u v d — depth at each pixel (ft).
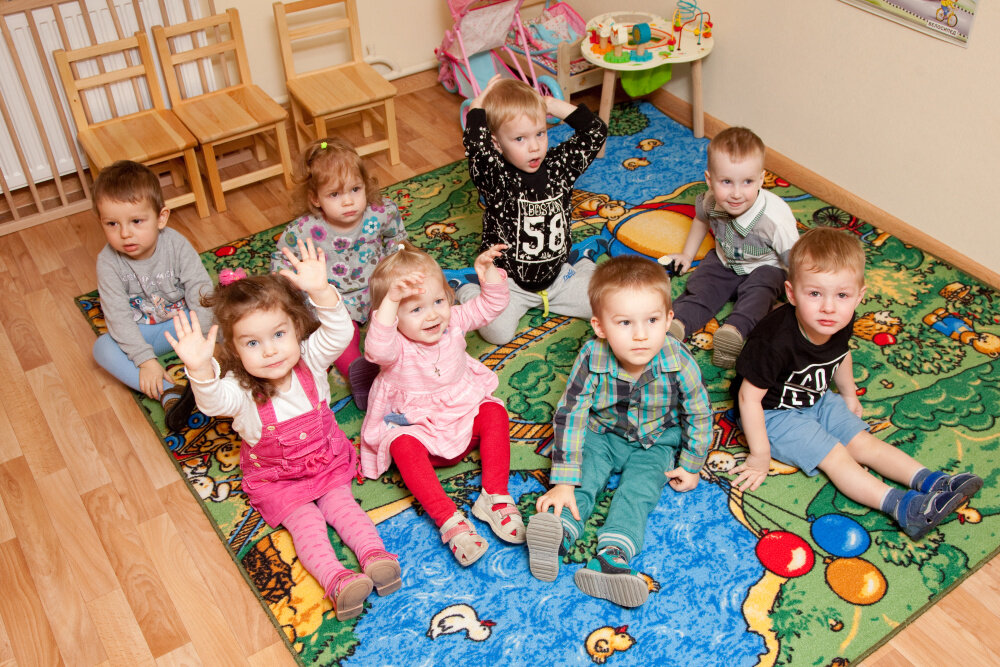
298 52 11.68
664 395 6.39
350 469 6.82
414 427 6.66
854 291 6.05
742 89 10.53
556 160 8.14
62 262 9.48
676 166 10.55
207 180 10.77
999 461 6.83
